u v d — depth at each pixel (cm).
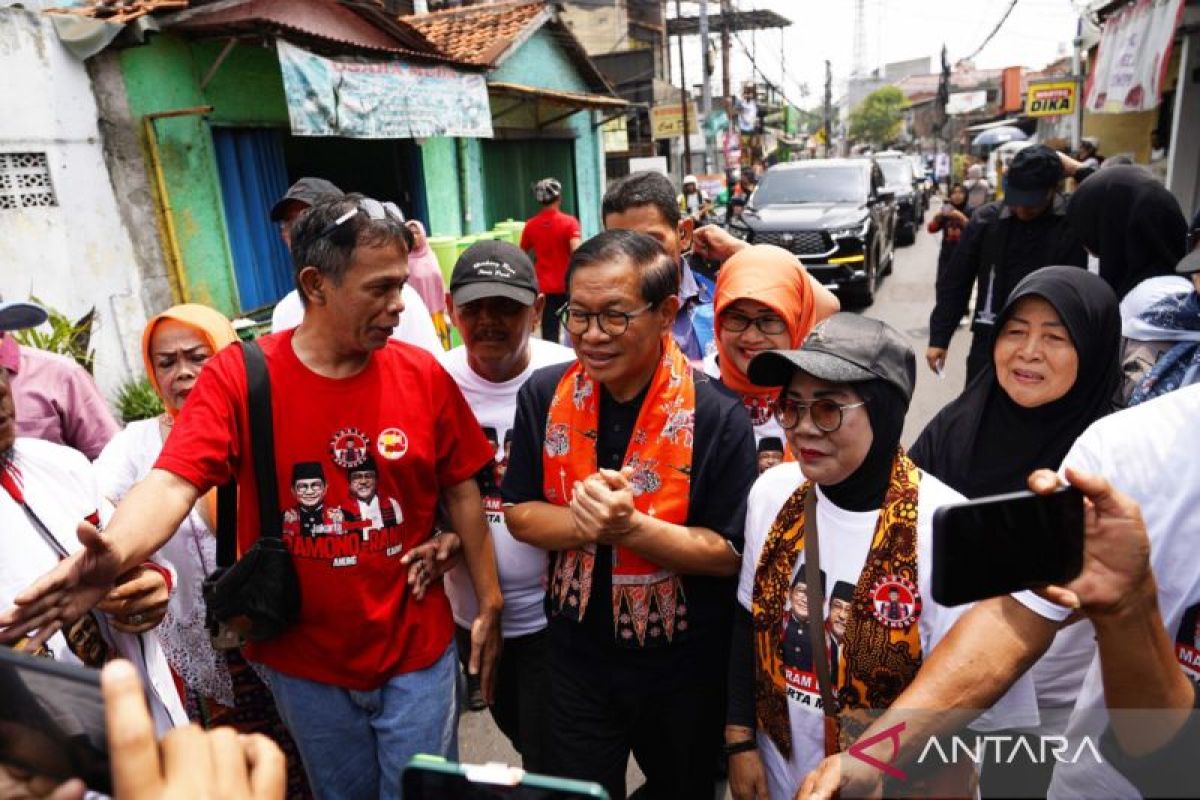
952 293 405
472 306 206
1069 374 188
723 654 182
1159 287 219
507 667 224
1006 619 114
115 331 494
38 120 446
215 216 564
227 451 163
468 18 1036
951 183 2714
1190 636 123
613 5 1841
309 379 167
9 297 438
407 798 88
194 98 543
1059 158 349
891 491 138
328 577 169
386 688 179
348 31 648
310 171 766
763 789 160
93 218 480
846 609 139
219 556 181
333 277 156
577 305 167
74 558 133
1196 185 848
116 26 468
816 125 6919
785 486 157
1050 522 91
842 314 149
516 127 1025
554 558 190
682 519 173
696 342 288
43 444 165
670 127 1702
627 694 178
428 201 838
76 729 72
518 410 196
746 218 1018
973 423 211
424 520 183
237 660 221
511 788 84
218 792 70
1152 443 121
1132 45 820
